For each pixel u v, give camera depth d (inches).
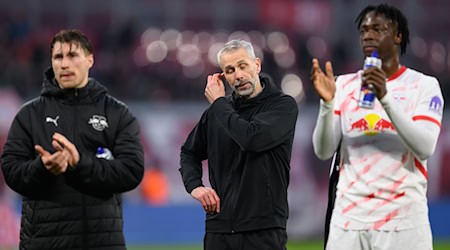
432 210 2303.2
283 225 808.9
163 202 2194.9
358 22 861.2
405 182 817.5
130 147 847.1
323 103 826.8
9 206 1814.7
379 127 824.3
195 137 856.9
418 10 2687.0
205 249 823.7
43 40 2541.8
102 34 2605.8
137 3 2655.0
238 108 828.6
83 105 848.9
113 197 840.9
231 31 2684.5
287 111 807.7
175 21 2669.8
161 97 2497.5
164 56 2596.0
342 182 845.2
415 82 834.2
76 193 818.8
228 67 807.1
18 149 834.2
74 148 796.0
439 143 2327.8
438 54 2667.3
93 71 2516.0
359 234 824.9
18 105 2111.2
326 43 2662.4
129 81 2519.7
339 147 858.1
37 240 816.9
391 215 815.7
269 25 2689.5
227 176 815.1
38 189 815.7
